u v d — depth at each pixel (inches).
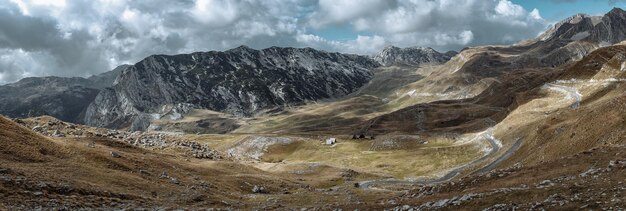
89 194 2354.8
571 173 1979.6
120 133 5767.7
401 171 7829.7
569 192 1505.9
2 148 2778.1
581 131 4126.5
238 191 3853.3
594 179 1667.1
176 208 2317.9
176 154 5113.2
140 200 2532.0
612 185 1483.8
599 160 2084.2
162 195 2869.1
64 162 3031.5
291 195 3754.9
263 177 4650.6
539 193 1555.1
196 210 2292.1
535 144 5285.4
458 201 1689.2
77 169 2923.2
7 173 2242.9
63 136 4271.7
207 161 5039.4
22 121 4594.0
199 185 3528.5
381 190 4933.6
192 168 4222.4
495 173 2395.4
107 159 3405.5
